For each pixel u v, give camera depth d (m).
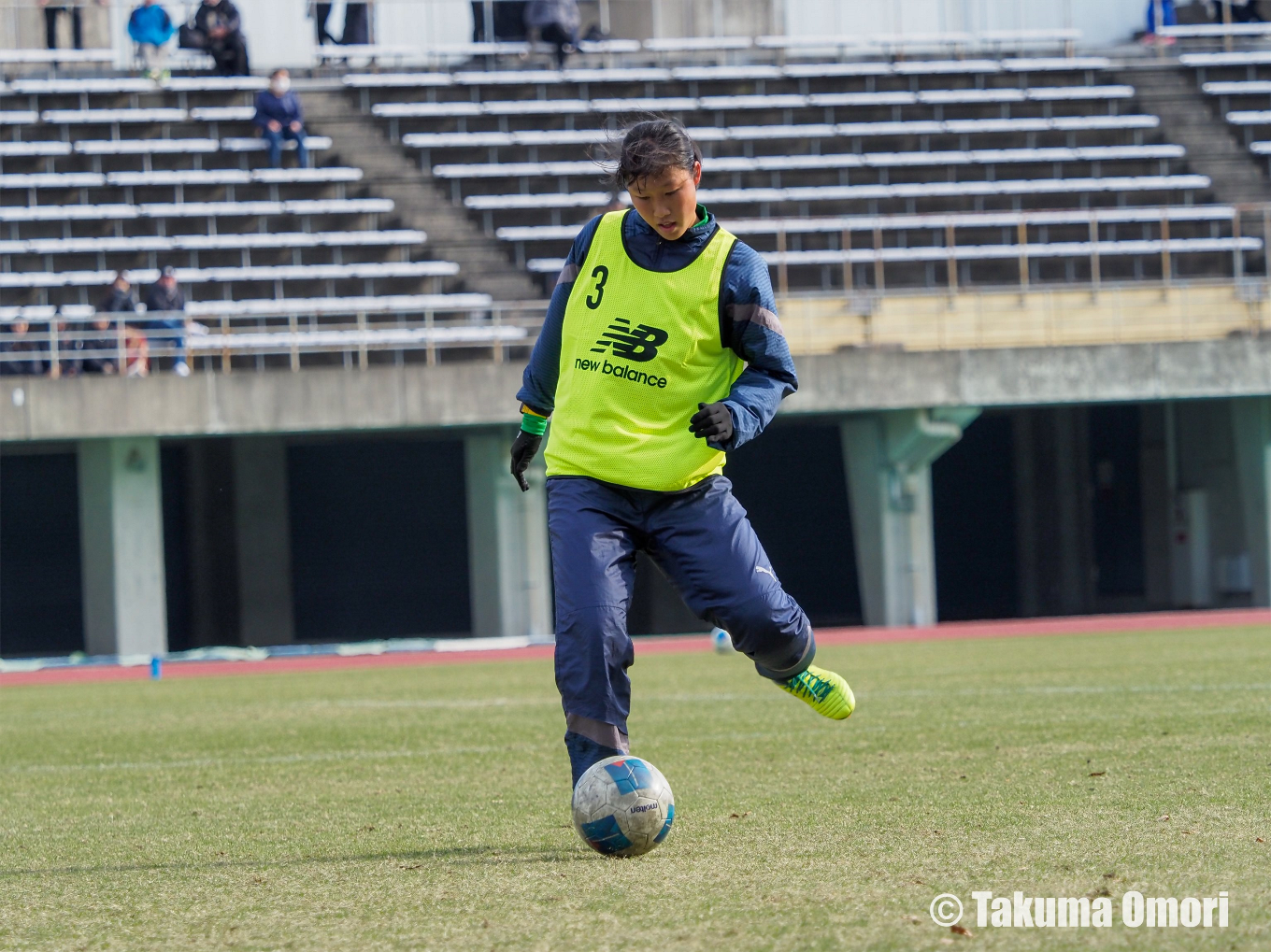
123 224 47.31
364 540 48.75
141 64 54.09
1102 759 11.53
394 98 53.66
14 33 55.78
